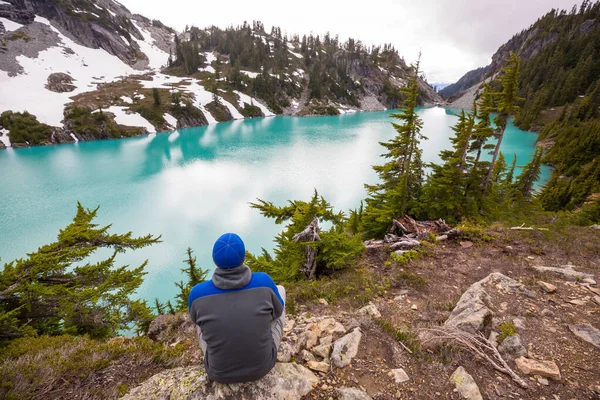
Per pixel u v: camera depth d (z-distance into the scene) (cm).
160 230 3266
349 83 18088
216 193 4512
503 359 337
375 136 9181
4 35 11994
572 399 277
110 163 6038
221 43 19525
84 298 795
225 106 12406
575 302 464
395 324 464
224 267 202
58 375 314
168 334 524
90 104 9150
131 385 305
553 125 8381
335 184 4862
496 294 496
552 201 3516
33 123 7388
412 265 748
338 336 371
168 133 9250
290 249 859
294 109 14775
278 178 5209
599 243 823
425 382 297
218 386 239
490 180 1769
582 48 13588
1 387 289
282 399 240
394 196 1509
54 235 3109
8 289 745
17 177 5056
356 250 798
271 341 225
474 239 883
